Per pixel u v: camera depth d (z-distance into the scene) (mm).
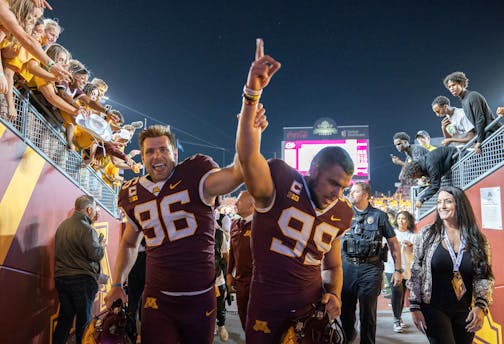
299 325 2404
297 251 2520
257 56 2201
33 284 4469
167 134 2883
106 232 7602
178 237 2754
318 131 19953
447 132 7465
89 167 6547
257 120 2256
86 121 5527
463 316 3324
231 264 5281
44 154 4711
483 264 3254
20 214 4191
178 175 2811
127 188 2953
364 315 4738
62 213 5297
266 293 2533
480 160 5742
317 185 2510
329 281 2783
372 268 4809
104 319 2836
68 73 3955
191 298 2771
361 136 19750
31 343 4410
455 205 3367
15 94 4160
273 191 2506
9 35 3838
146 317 2805
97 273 4914
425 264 3408
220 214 7020
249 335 2578
